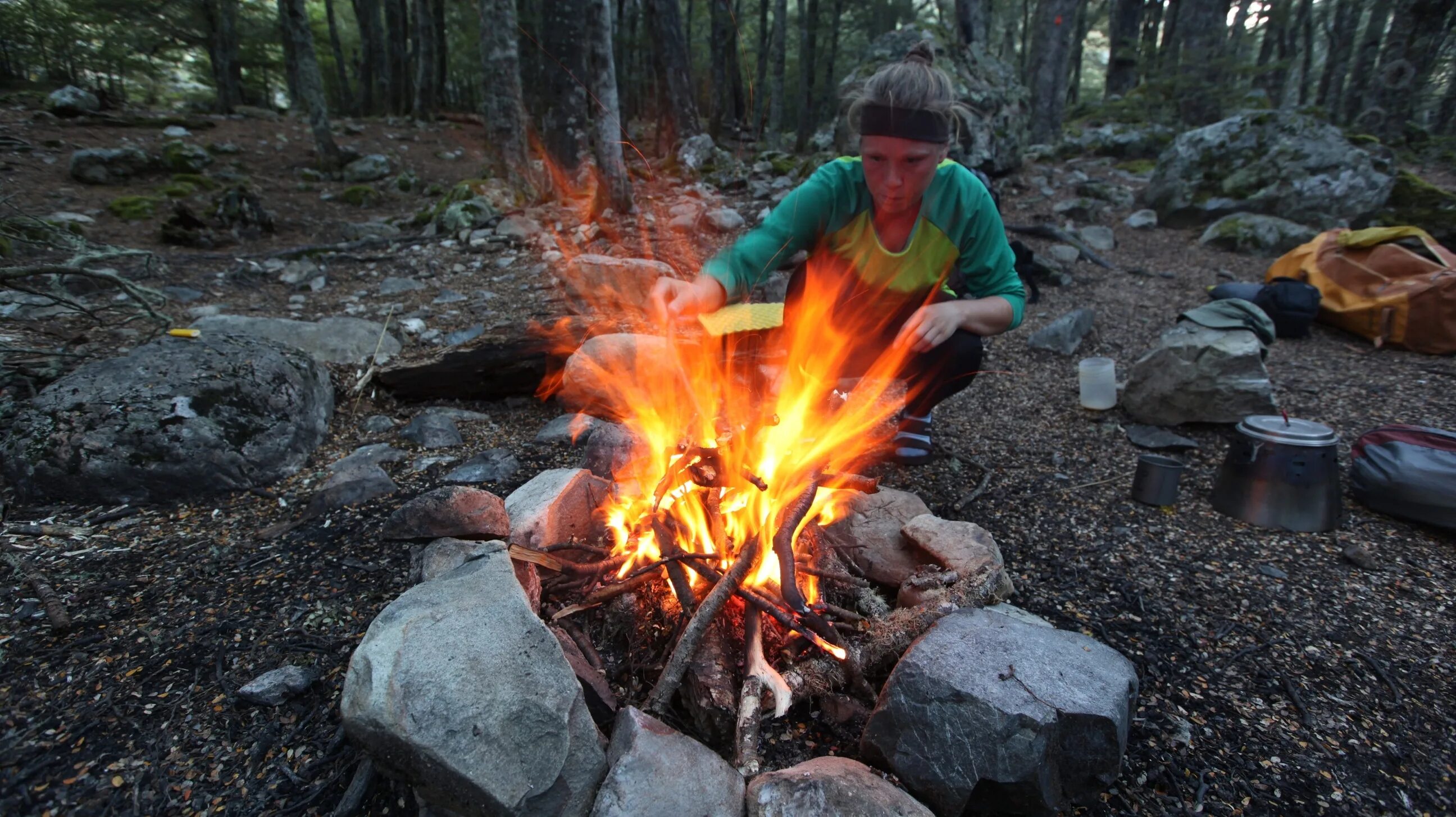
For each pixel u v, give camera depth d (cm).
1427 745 166
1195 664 189
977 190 242
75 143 969
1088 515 266
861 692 167
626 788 129
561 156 775
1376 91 1159
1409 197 646
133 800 138
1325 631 204
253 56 2159
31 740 148
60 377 299
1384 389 389
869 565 212
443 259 609
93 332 380
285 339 374
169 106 1748
